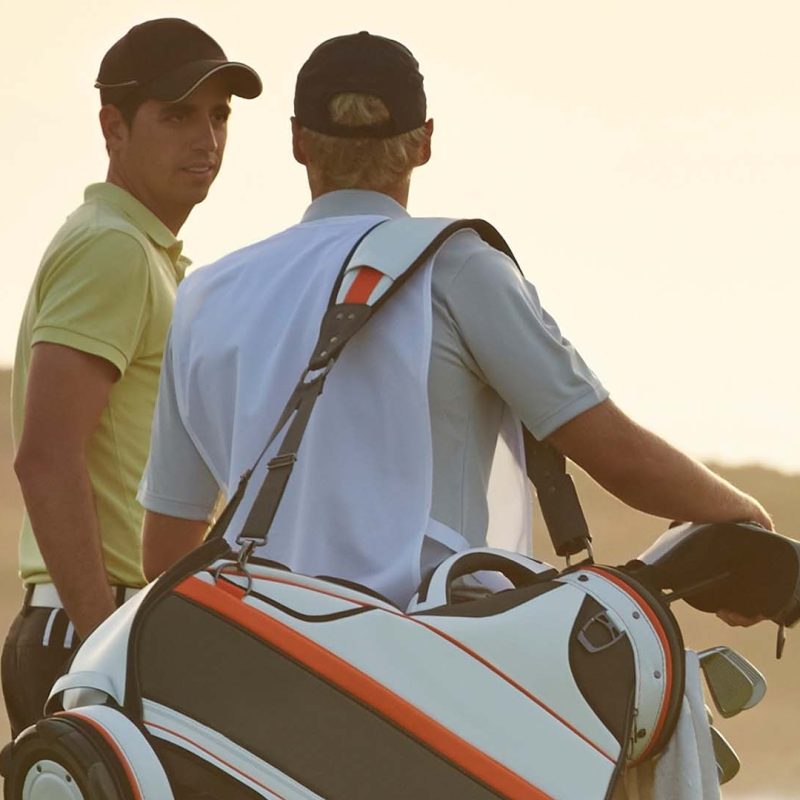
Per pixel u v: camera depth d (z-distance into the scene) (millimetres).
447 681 8766
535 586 9203
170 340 10906
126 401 13445
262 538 9109
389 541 9523
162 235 13914
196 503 11023
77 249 13258
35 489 12875
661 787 9266
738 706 9758
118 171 14203
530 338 9664
